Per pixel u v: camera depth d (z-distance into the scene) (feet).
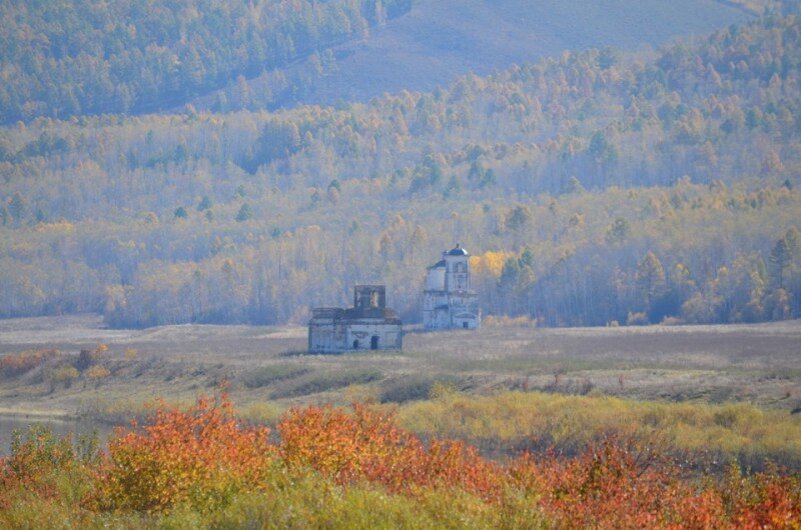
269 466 604.90
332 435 630.33
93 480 646.33
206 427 651.66
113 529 576.20
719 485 621.31
